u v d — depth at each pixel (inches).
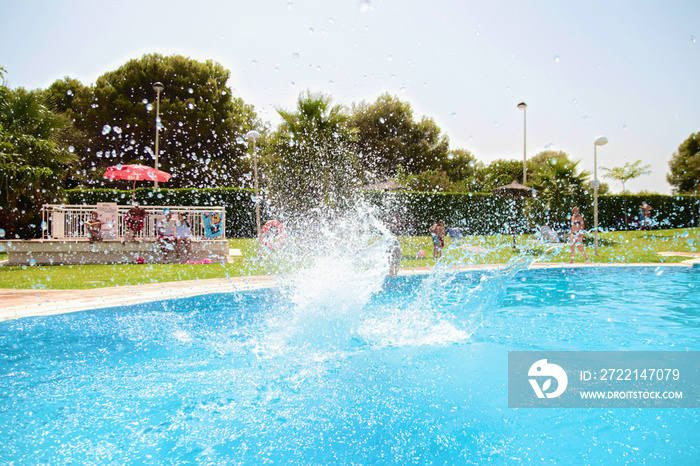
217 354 115.4
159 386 95.0
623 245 430.6
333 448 70.7
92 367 105.3
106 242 313.9
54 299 165.8
